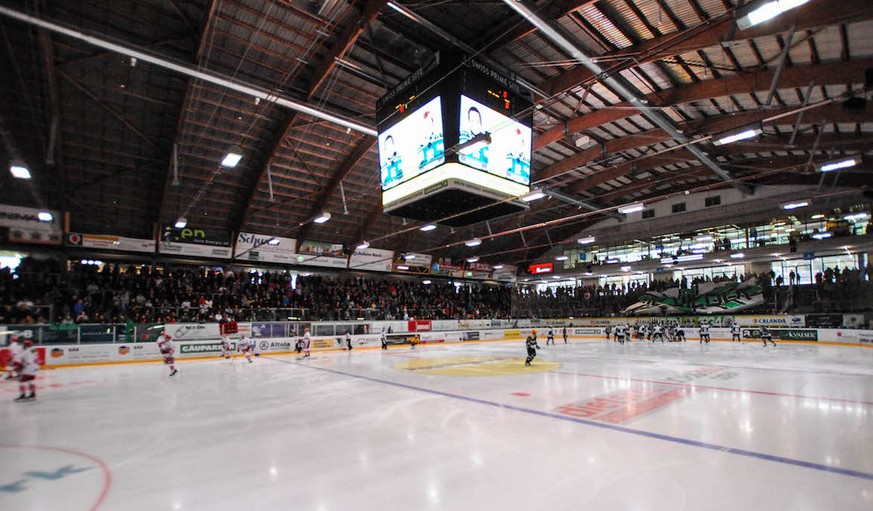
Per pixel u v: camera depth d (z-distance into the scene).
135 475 5.68
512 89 15.02
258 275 31.30
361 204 30.72
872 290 29.00
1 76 16.58
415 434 7.52
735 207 33.31
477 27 14.92
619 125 22.45
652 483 5.21
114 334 19.92
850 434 7.29
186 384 13.59
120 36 15.98
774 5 8.16
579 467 5.78
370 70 17.98
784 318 31.27
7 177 21.05
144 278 26.25
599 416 8.75
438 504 4.68
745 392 11.27
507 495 4.89
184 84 18.25
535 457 6.20
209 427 8.16
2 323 20.53
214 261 29.38
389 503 4.72
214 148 22.44
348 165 25.42
